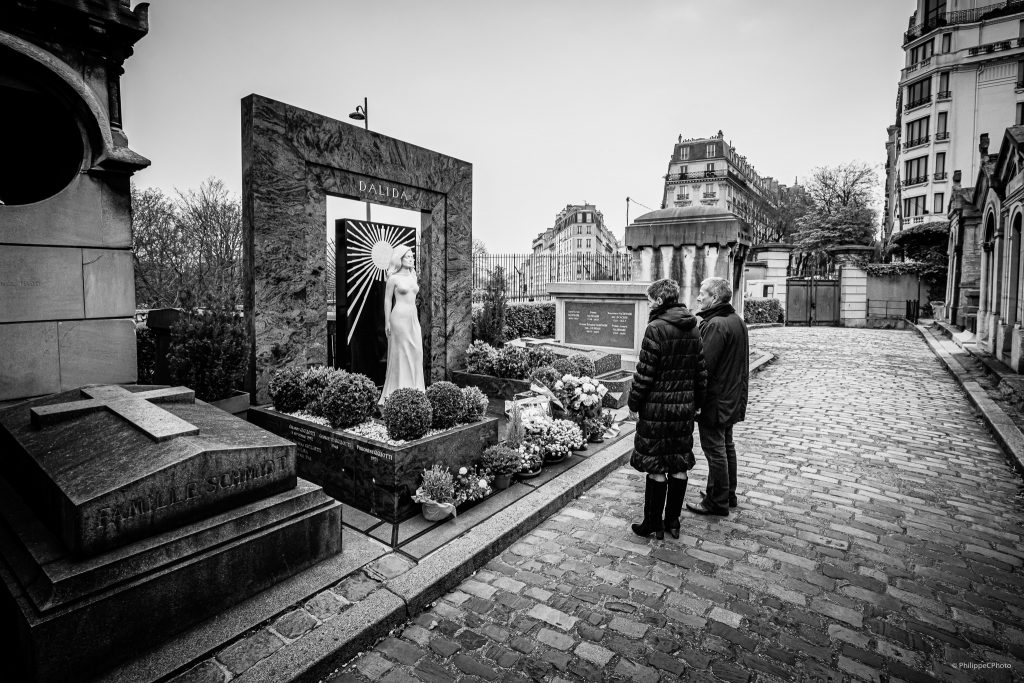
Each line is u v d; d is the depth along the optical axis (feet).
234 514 9.95
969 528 14.10
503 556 12.59
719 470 14.64
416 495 13.29
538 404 20.02
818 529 14.05
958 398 30.37
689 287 39.04
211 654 8.68
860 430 23.85
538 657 9.19
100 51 15.72
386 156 21.99
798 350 52.54
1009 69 117.60
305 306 19.26
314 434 15.25
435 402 14.93
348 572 10.98
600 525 14.25
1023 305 31.63
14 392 14.82
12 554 8.80
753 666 8.96
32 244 14.93
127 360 16.80
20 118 16.11
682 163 241.35
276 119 18.06
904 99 133.59
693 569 12.03
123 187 16.46
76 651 7.88
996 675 8.72
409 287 19.21
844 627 10.00
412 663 9.05
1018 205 33.09
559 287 34.47
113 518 8.52
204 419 11.89
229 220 80.48
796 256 140.36
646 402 12.85
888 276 85.76
